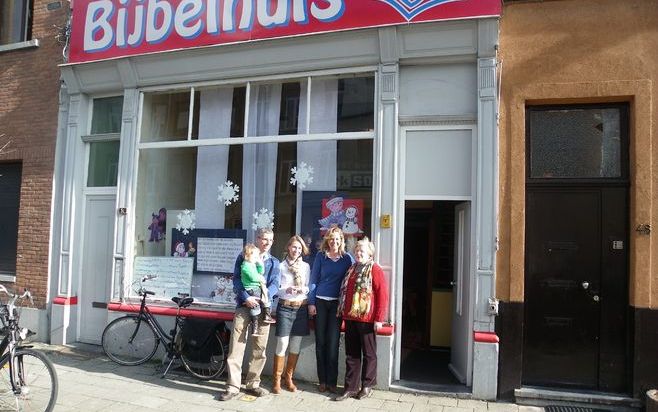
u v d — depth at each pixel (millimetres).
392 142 5836
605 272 5426
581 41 5488
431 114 5816
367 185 6070
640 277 5199
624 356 5344
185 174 6945
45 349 6918
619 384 5340
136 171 7031
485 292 5453
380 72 5918
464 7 5500
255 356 5426
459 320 6043
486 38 5523
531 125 5727
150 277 6547
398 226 5832
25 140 7738
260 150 6609
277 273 5586
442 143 5836
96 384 5617
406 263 7730
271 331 6078
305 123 6414
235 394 5355
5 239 7938
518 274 5434
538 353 5500
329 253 5637
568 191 5562
